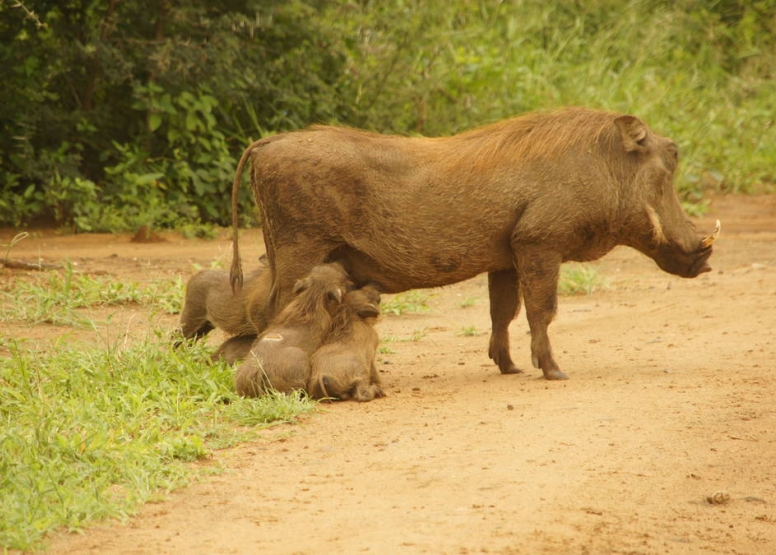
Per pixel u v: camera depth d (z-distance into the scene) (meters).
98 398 18.72
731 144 64.69
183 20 47.81
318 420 18.77
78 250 41.56
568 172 21.81
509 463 15.90
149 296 31.09
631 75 65.50
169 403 19.08
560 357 24.92
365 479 15.31
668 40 74.75
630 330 28.48
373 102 53.78
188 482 15.12
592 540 12.95
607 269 40.84
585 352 25.50
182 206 47.88
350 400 20.38
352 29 55.19
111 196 47.09
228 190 50.16
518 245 21.91
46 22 47.78
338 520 13.57
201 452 16.41
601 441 16.95
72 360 21.38
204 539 12.93
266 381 19.92
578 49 69.44
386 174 21.72
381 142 22.06
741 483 15.17
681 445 16.75
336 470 15.77
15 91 47.47
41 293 29.36
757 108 69.50
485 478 15.22
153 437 16.92
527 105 59.88
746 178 62.50
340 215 21.59
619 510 14.00
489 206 21.73
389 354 26.11
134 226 46.28
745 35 75.31
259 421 18.62
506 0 68.81
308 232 21.61
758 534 13.38
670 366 23.30
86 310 29.69
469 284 37.59
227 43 48.03
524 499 14.31
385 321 31.02
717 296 33.38
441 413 19.14
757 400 19.50
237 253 22.45
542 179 21.78
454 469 15.66
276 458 16.44
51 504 13.71
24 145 46.03
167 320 28.78
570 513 13.84
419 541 12.76
